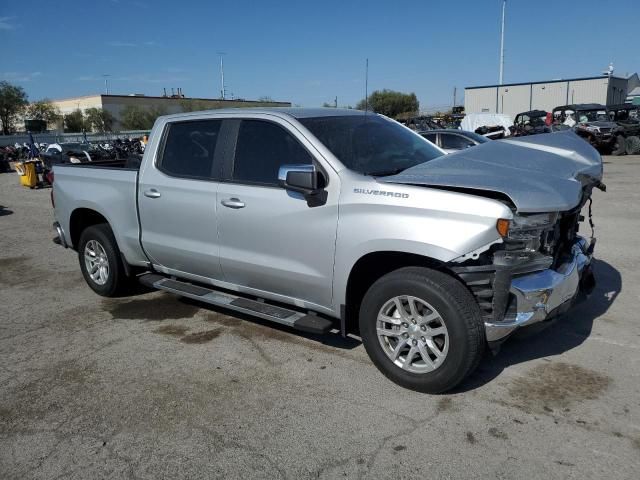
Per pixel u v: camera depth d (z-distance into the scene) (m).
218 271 4.70
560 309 3.65
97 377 4.11
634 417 3.35
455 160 3.95
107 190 5.51
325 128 4.22
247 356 4.38
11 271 7.21
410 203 3.51
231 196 4.39
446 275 3.53
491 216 3.28
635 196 11.34
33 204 13.66
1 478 3.00
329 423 3.40
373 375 4.00
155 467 3.04
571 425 3.29
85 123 70.94
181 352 4.50
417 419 3.41
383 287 3.70
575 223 4.19
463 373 3.48
